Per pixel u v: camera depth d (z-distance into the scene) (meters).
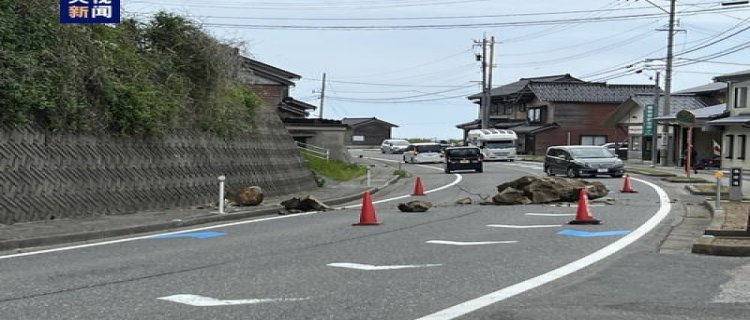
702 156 47.16
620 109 60.47
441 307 6.49
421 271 8.35
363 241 11.17
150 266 8.86
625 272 8.15
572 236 11.53
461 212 16.30
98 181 14.58
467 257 9.41
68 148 13.90
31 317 6.12
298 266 8.78
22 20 13.98
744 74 40.31
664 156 47.03
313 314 6.23
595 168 31.06
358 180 32.34
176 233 12.70
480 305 6.55
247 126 21.83
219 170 19.16
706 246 9.46
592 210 16.25
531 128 72.06
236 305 6.59
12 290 7.30
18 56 13.18
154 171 16.36
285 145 25.16
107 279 7.95
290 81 45.75
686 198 20.00
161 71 18.56
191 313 6.28
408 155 56.75
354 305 6.57
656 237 11.36
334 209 17.72
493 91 88.56
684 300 6.66
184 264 9.00
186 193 17.34
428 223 13.90
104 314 6.24
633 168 42.09
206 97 19.89
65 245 11.06
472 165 40.03
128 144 15.72
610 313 6.19
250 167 21.14
